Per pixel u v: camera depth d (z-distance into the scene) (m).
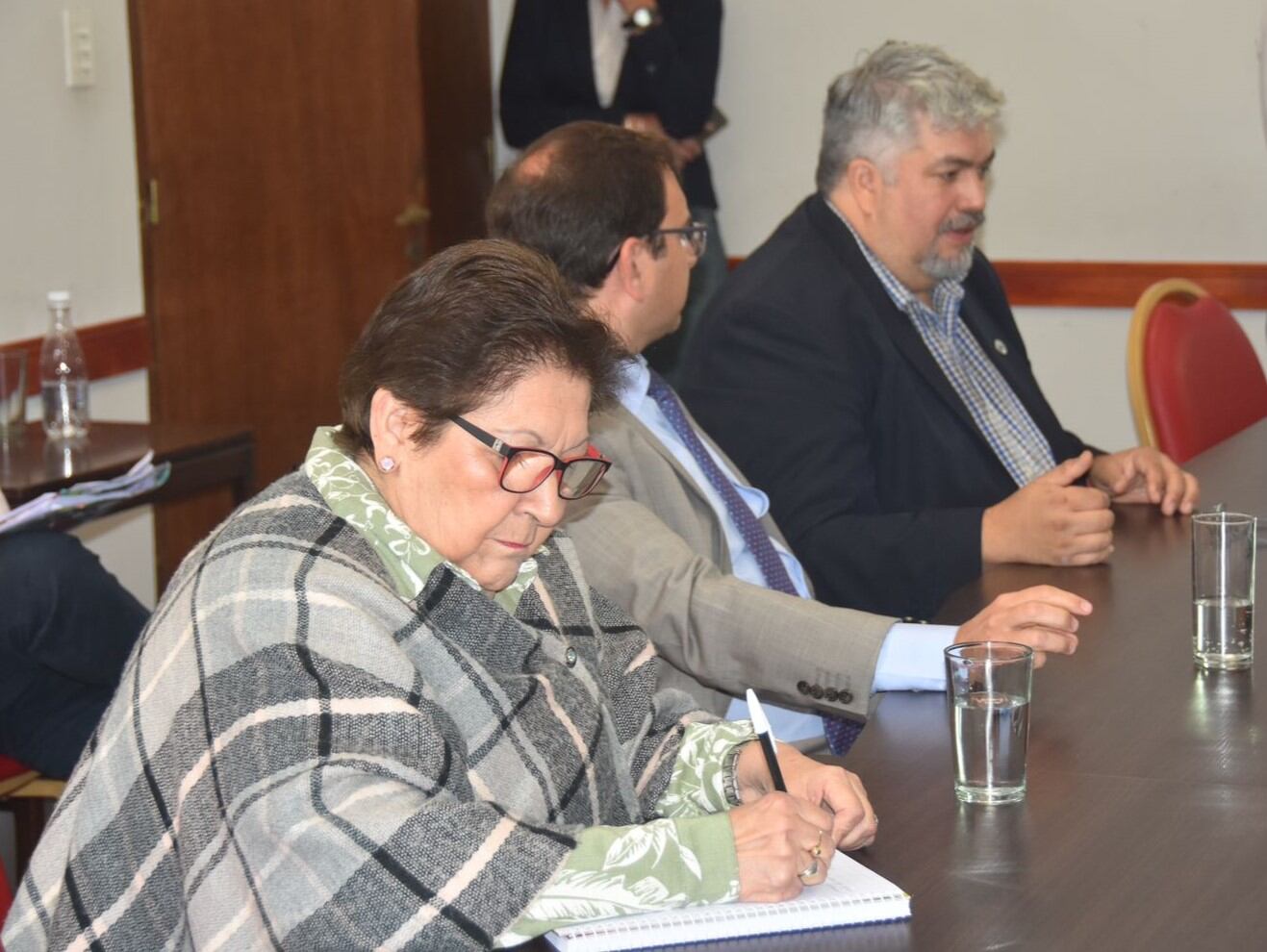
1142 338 3.28
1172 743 1.60
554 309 1.38
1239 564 1.82
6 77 3.94
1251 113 4.97
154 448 3.40
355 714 1.24
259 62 4.92
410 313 1.38
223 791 1.23
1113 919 1.23
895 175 2.83
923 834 1.40
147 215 4.69
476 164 5.72
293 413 5.12
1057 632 1.80
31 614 2.58
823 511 2.57
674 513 2.21
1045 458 3.06
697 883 1.25
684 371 2.85
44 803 2.93
